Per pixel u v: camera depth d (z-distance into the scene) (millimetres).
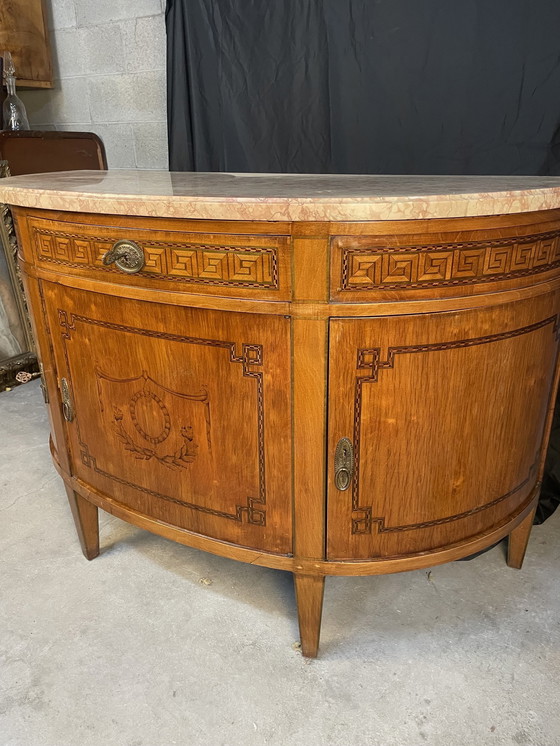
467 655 1270
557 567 1547
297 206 938
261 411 1116
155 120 2521
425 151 1873
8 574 1540
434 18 1739
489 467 1219
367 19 1825
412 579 1513
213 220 1011
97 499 1434
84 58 2578
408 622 1367
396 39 1806
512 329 1118
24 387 2744
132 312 1178
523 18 1637
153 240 1082
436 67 1780
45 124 2803
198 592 1476
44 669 1243
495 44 1688
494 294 1058
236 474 1188
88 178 1571
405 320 1028
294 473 1134
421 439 1125
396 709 1144
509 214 1006
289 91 2021
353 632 1339
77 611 1410
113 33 2463
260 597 1457
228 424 1155
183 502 1280
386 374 1063
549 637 1316
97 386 1320
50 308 1354
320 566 1188
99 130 2670
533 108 1695
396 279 1001
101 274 1187
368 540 1183
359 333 1030
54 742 1085
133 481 1350
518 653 1273
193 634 1337
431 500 1181
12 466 2068
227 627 1357
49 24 2600
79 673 1233
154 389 1216
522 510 1349
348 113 1944
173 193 1065
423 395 1091
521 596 1444
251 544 1232
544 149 1715
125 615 1396
